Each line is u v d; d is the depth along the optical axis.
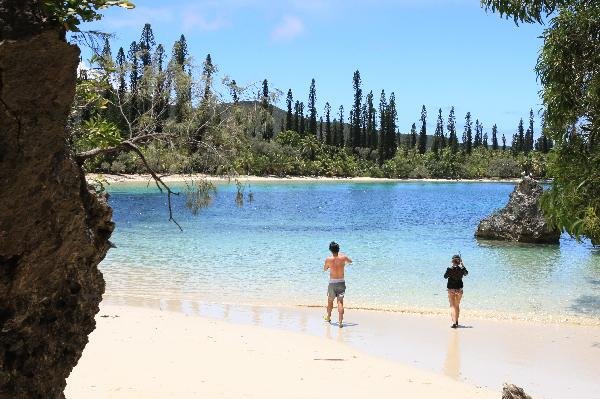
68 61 2.70
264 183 95.38
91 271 3.81
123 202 47.88
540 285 16.86
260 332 11.16
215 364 8.77
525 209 26.83
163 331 10.77
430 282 17.12
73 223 3.04
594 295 15.43
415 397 7.69
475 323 12.40
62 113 2.80
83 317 3.70
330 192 75.12
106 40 3.54
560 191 9.62
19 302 2.98
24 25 2.58
